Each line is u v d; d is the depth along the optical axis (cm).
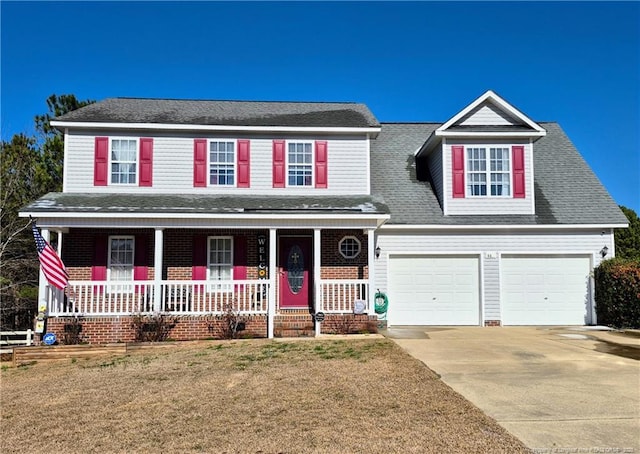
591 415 714
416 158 2055
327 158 1783
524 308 1773
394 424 679
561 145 2128
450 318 1770
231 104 2000
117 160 1728
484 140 1812
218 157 1761
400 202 1839
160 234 1493
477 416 706
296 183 1769
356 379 923
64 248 1652
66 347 1314
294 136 1783
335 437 638
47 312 1421
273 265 1501
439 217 1780
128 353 1307
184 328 1455
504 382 902
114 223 1479
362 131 1769
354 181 1781
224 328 1462
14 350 1295
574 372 982
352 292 1658
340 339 1379
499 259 1775
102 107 1852
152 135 1742
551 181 1944
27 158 2405
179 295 1593
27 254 2288
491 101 1842
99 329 1428
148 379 995
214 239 1706
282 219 1509
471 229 1772
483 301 1759
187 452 609
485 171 1808
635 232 2922
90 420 748
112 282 1448
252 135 1772
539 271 1788
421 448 598
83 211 1448
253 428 681
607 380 916
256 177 1758
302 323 1492
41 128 2611
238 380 948
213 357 1181
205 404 802
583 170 1991
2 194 2273
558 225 1758
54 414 787
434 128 2239
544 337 1445
